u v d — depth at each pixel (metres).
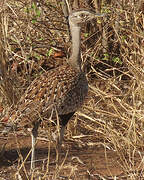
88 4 14.48
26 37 14.09
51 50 13.75
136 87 12.66
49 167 9.74
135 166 9.70
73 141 11.19
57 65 14.13
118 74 14.01
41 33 14.59
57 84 9.62
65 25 14.51
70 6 13.95
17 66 13.84
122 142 10.59
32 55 13.97
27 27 14.23
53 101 9.49
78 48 10.21
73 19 10.30
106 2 14.56
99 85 13.51
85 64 13.68
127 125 11.00
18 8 14.88
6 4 13.86
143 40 12.98
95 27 14.24
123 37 13.65
